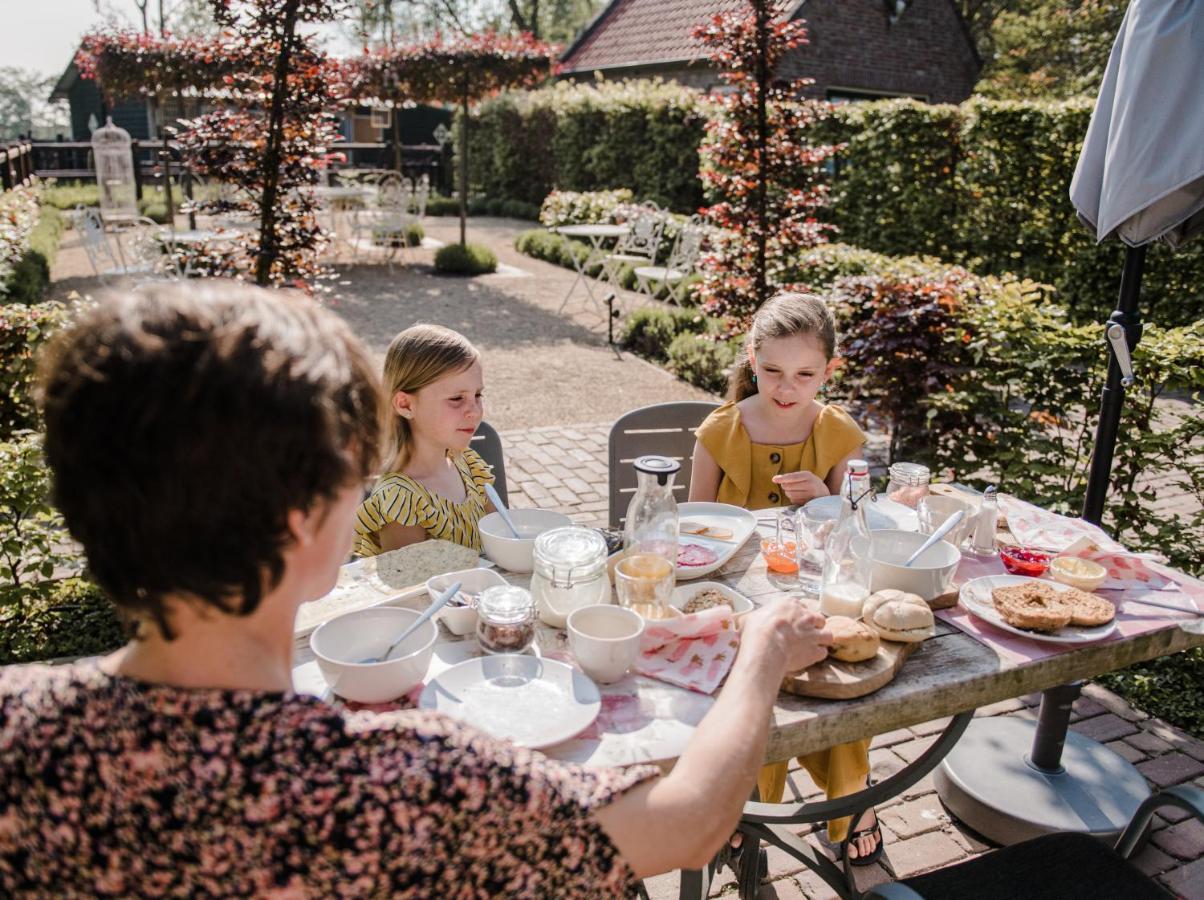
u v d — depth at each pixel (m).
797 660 1.43
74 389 0.74
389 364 2.43
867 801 1.95
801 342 2.53
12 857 0.74
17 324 3.81
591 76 20.50
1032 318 4.21
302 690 1.50
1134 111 2.25
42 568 3.28
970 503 2.20
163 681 0.80
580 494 5.41
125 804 0.74
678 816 0.94
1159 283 8.48
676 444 3.29
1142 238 2.39
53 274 11.71
